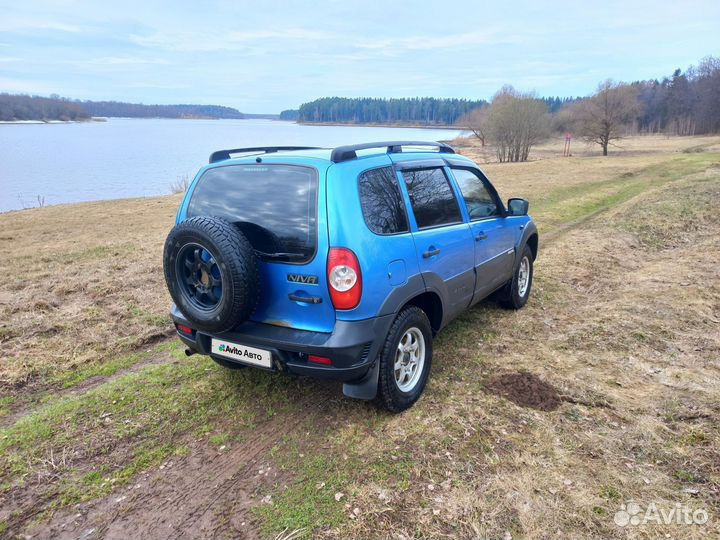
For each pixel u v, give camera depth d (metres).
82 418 3.37
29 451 3.02
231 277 2.79
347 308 2.86
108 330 5.00
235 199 3.24
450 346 4.45
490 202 4.69
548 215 11.92
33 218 15.37
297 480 2.74
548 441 2.99
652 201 12.52
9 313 5.38
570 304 5.58
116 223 13.78
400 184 3.41
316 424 3.27
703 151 43.50
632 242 8.65
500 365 4.04
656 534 2.29
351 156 3.10
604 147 54.47
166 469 2.87
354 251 2.84
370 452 2.95
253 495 2.64
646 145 63.84
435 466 2.80
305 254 2.90
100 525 2.46
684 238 8.96
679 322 4.81
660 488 2.59
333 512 2.49
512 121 54.03
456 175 4.20
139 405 3.53
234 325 2.96
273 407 3.49
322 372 2.90
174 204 19.06
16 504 2.60
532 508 2.46
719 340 4.38
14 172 43.66
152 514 2.53
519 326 4.91
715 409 3.27
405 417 3.31
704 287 5.80
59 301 5.86
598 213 12.18
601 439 3.00
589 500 2.51
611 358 4.11
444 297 3.72
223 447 3.06
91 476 2.81
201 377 3.95
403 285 3.19
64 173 43.06
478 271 4.27
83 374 4.13
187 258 3.05
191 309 3.05
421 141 3.99
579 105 62.47
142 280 6.80
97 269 7.43
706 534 2.28
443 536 2.31
